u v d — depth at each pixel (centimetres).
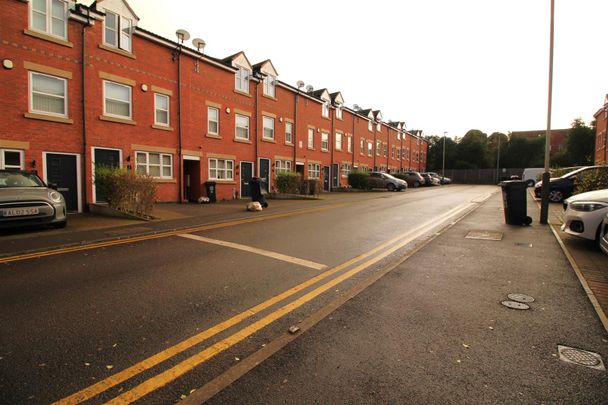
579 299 438
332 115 3203
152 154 1652
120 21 1505
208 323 375
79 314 393
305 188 2308
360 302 431
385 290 473
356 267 598
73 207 1342
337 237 861
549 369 287
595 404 245
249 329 362
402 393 257
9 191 855
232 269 576
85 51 1375
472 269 573
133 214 1171
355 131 3628
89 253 679
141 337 343
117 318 384
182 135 1780
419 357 306
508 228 965
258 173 2295
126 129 1525
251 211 1400
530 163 5672
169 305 422
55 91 1297
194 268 580
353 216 1265
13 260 622
